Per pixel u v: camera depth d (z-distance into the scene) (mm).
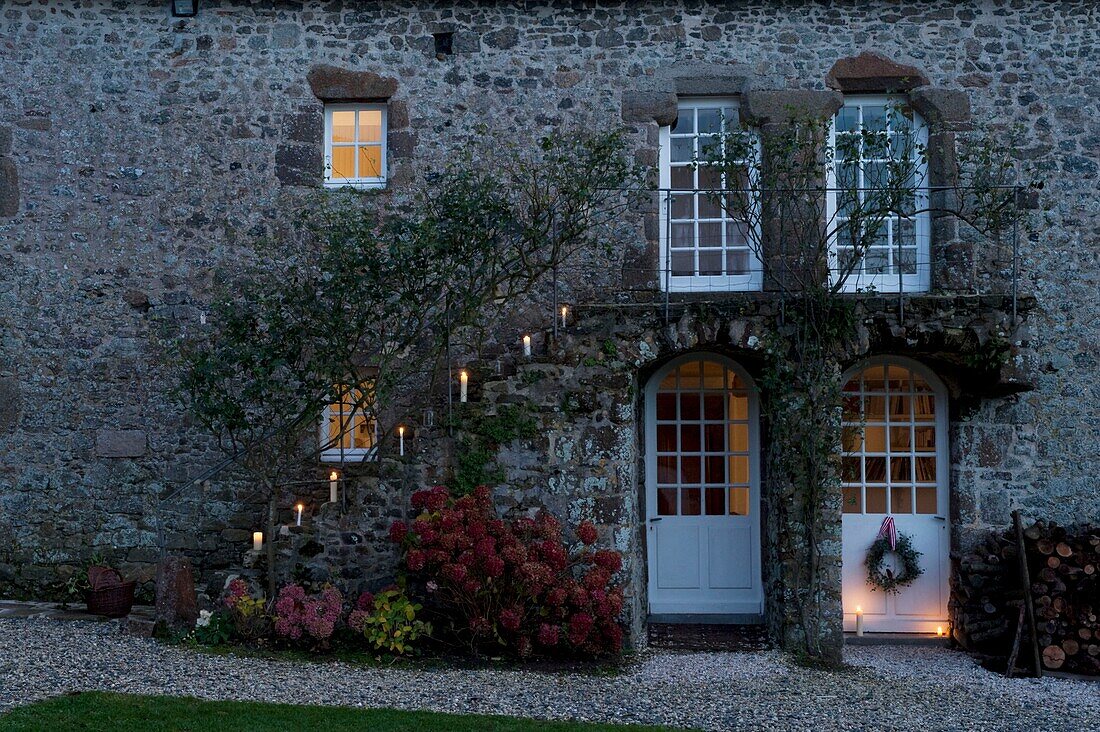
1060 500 7801
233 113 8297
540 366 7145
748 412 8156
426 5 8312
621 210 8023
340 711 5234
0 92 8320
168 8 8352
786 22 8156
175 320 8203
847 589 8031
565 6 8273
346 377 7867
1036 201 7945
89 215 8281
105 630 6965
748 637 7609
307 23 8336
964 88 8039
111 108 8312
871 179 8023
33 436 8219
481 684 6062
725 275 8125
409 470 7133
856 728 5465
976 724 5633
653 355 7148
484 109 8234
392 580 7055
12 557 8180
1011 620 7281
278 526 7840
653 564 8109
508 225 7418
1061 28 8070
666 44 8203
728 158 7477
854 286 7969
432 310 7773
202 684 5637
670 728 5312
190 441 8195
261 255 8102
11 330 8250
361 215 7566
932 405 8086
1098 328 7879
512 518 7066
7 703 5062
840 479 7094
